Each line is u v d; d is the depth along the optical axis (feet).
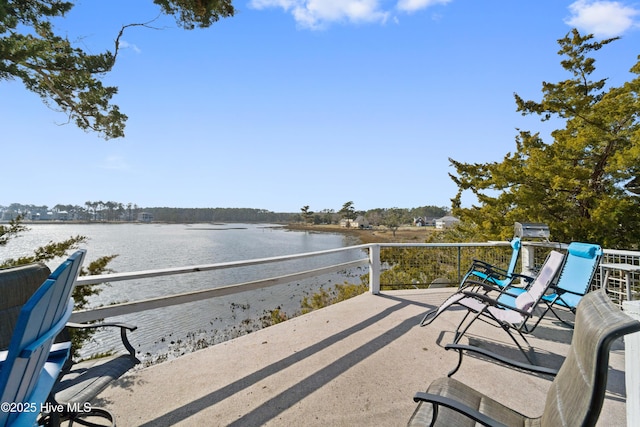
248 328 31.27
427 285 20.42
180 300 9.75
